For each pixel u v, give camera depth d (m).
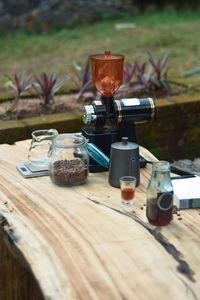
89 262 1.22
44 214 1.45
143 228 1.37
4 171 1.78
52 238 1.32
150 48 6.15
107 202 1.53
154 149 2.97
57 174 1.63
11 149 2.02
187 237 1.33
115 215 1.44
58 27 7.64
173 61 5.33
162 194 1.36
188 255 1.25
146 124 2.89
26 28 7.55
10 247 1.33
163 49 6.07
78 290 1.13
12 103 3.10
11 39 7.25
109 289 1.13
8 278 1.66
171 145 3.03
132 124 1.79
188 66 5.02
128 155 1.61
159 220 1.37
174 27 7.57
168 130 2.98
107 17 8.13
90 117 1.74
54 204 1.51
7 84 3.05
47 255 1.25
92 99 3.17
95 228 1.37
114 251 1.27
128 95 3.24
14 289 1.66
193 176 1.68
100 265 1.21
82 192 1.60
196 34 7.01
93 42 6.68
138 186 1.66
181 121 3.01
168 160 3.06
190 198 1.48
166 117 2.94
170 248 1.28
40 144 1.78
